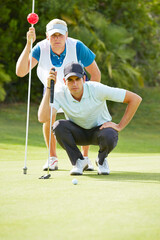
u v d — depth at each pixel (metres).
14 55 21.72
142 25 31.66
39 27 11.57
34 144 13.77
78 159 6.01
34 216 3.15
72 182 4.79
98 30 24.42
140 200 3.76
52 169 6.53
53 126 6.10
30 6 19.98
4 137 15.09
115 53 24.94
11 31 20.95
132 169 6.68
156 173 6.04
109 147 5.96
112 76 24.75
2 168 6.64
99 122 6.27
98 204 3.59
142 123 26.23
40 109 6.03
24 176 5.51
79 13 22.94
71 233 2.69
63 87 6.01
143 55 33.72
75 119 6.08
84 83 5.95
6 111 24.36
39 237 2.60
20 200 3.77
